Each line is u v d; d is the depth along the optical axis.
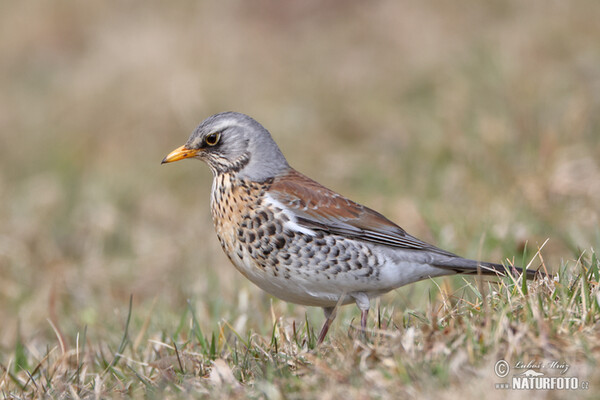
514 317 6.45
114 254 14.32
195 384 6.60
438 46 20.06
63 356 8.57
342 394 5.75
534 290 6.86
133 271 13.34
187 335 9.03
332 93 19.12
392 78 19.33
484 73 17.14
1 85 21.94
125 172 17.25
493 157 13.79
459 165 14.22
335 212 7.79
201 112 18.67
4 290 12.71
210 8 23.84
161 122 18.59
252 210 7.84
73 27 24.03
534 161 13.05
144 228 15.19
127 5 24.58
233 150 8.14
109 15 24.22
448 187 13.67
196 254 13.52
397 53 20.59
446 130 15.52
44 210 15.84
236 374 6.95
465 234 11.41
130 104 19.09
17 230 14.87
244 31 22.72
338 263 7.71
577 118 14.33
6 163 18.33
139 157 17.97
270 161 8.20
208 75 19.75
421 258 7.86
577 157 13.21
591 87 15.76
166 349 8.40
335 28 22.66
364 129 17.67
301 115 18.41
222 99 18.98
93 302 12.28
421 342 6.36
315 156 17.19
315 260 7.73
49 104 20.22
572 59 17.31
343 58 21.02
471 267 7.83
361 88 19.25
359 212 7.87
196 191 16.66
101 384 7.24
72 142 18.58
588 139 13.89
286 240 7.75
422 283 10.23
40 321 11.84
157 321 10.07
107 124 18.94
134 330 9.93
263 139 8.23
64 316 11.80
